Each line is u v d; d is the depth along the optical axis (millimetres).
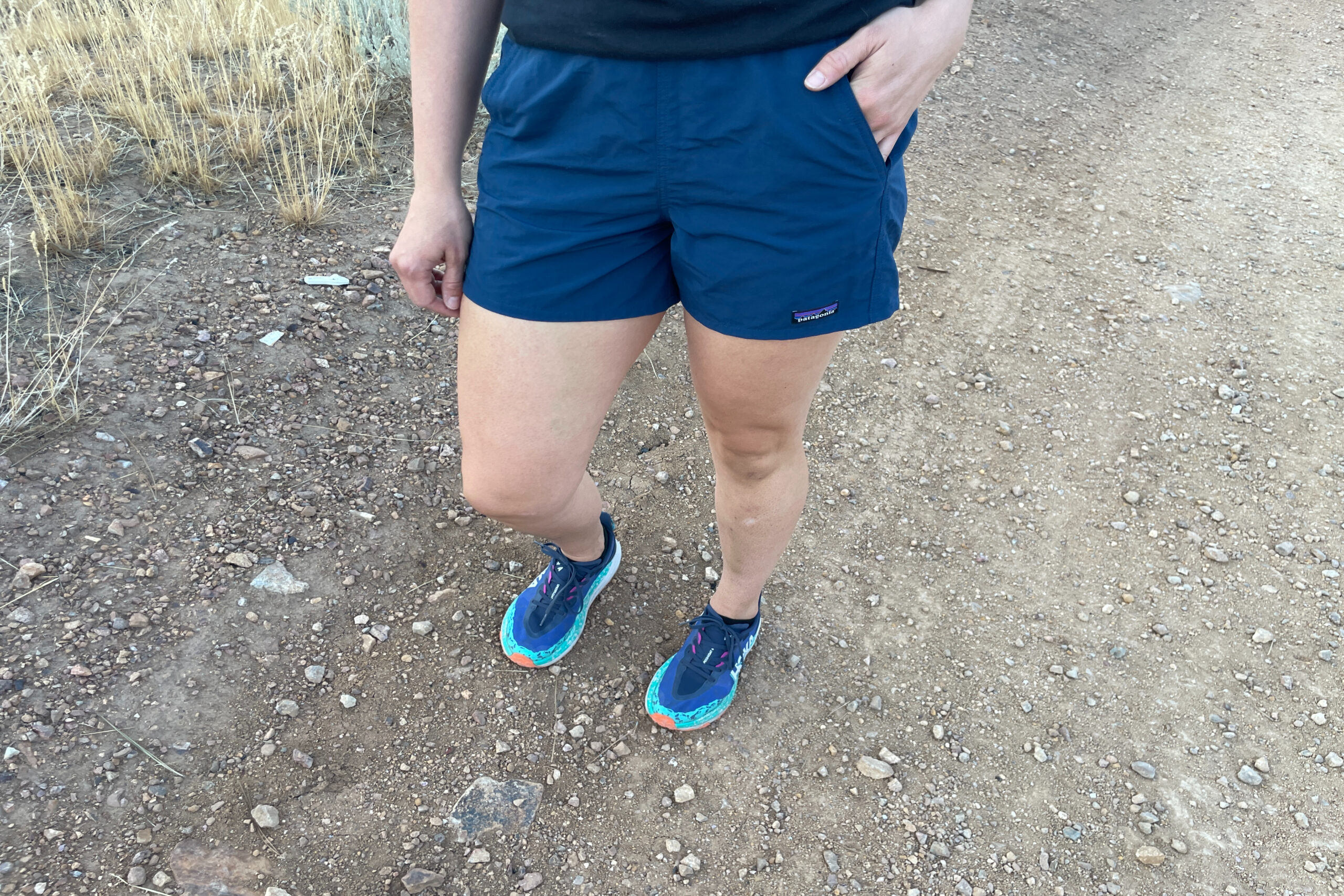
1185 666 2305
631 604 2322
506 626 2146
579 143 1193
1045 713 2178
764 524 1720
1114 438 2977
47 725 1842
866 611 2379
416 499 2477
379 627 2164
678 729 2039
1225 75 5777
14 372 2500
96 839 1710
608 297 1336
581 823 1874
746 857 1851
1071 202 4246
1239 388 3209
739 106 1108
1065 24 6105
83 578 2100
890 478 2773
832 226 1196
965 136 4680
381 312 3023
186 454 2426
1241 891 1874
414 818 1839
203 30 4277
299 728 1945
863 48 1094
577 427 1485
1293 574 2562
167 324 2773
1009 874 1866
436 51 1349
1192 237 4062
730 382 1374
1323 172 4707
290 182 3309
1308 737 2164
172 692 1949
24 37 4160
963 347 3299
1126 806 2002
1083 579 2514
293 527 2326
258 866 1724
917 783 2010
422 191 1418
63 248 2941
